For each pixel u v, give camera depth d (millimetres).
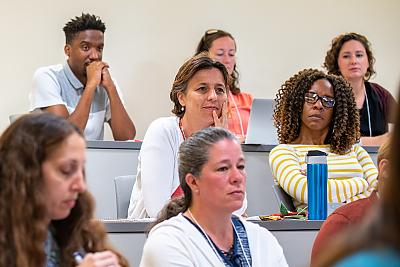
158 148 3340
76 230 1854
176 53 6062
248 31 6250
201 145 2531
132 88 5973
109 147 4082
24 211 1687
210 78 3422
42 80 4852
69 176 1737
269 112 4148
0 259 1681
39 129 1728
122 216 3635
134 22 5992
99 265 1754
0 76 5676
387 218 798
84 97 4699
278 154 3861
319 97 3949
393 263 767
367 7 6527
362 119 5184
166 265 2426
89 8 5887
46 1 5785
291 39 6352
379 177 2482
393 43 6594
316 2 6410
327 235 2633
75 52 4875
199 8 6133
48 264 1789
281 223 3178
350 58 5273
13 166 1697
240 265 2477
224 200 2477
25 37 5734
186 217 2537
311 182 3402
